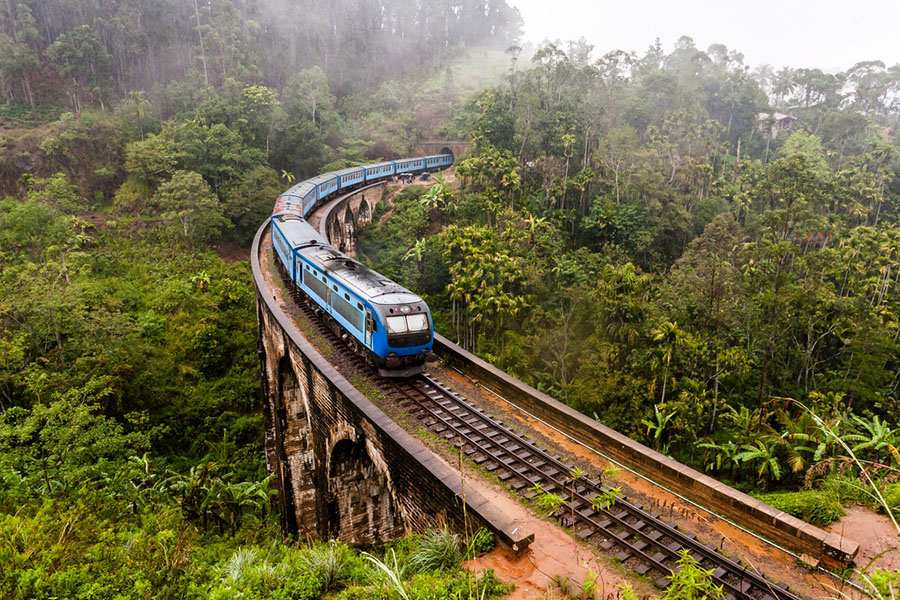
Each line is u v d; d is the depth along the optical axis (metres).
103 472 18.41
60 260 39.66
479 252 41.44
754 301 37.44
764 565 10.51
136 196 56.19
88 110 64.81
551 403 15.86
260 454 30.69
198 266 47.06
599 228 53.56
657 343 32.94
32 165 57.06
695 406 29.48
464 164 56.19
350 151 76.75
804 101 110.50
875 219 63.06
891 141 89.31
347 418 15.48
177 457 30.05
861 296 39.34
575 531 11.10
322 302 22.23
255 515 23.95
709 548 10.68
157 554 10.45
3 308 26.78
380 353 17.64
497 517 10.48
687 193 61.91
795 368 37.69
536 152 60.56
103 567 9.98
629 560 10.53
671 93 79.69
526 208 52.75
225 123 66.00
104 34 76.38
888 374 36.09
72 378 26.34
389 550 10.95
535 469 13.36
